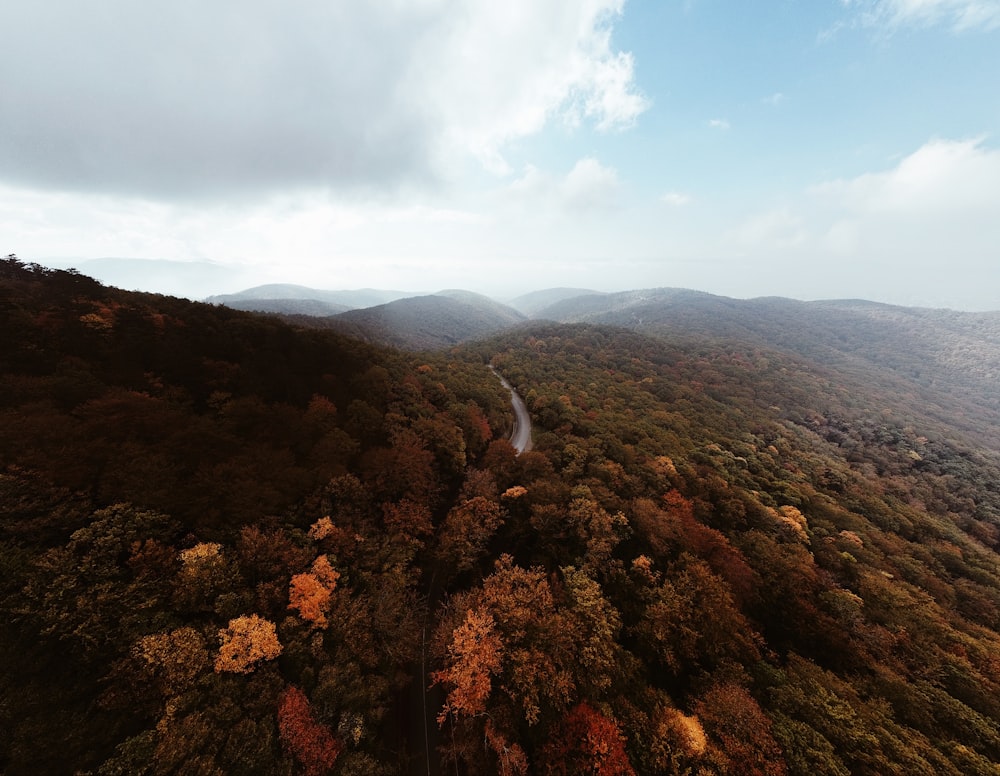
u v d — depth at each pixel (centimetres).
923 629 4872
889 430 16038
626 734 3244
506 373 15812
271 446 5162
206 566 3244
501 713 3344
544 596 4116
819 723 3369
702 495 7225
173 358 6056
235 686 2764
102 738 2314
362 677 3319
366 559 4297
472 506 5588
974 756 3194
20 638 2462
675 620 4184
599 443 8456
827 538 7081
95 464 3662
